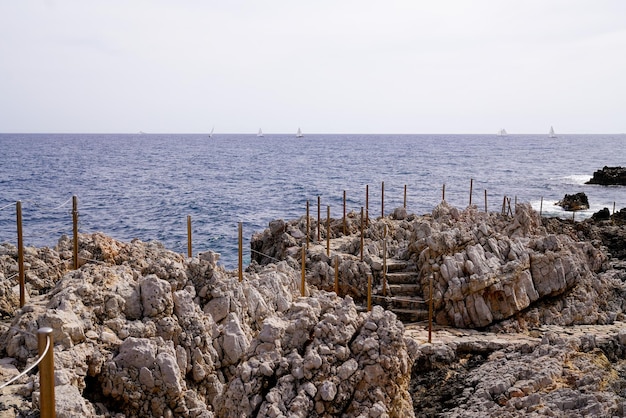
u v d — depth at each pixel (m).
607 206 77.00
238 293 20.59
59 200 74.06
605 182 100.94
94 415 13.69
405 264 32.84
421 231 33.81
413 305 30.64
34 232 52.25
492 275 29.23
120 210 68.06
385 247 31.66
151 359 15.45
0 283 19.00
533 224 39.09
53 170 118.12
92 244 24.39
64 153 182.62
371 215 69.00
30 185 90.06
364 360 14.63
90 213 64.88
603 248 42.84
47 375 9.77
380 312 15.56
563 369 20.45
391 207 74.88
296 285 27.81
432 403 21.95
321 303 16.73
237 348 17.92
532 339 27.06
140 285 17.75
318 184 99.88
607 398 17.77
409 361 16.27
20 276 18.75
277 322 15.59
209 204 74.62
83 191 84.38
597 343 24.27
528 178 113.44
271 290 23.47
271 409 13.42
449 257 30.45
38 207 65.50
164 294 17.59
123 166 133.25
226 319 19.52
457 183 103.38
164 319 17.23
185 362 16.91
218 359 17.86
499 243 31.55
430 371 24.62
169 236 55.12
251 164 146.75
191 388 16.95
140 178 106.06
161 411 15.27
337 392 14.16
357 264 32.53
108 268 19.14
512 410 18.12
